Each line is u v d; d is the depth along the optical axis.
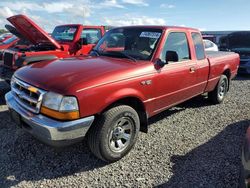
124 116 3.46
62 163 3.46
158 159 3.61
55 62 3.91
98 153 3.33
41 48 7.44
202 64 5.19
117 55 4.25
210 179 3.15
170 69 4.23
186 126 4.84
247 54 10.70
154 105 4.07
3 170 3.25
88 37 8.61
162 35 4.23
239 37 12.38
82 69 3.44
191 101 6.56
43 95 3.06
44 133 3.00
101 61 3.87
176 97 4.57
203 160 3.58
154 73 3.90
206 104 6.33
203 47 5.40
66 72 3.35
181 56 4.67
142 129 4.02
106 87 3.23
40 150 3.76
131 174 3.25
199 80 5.18
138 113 3.92
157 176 3.21
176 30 4.55
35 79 3.30
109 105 3.35
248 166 2.30
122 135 3.52
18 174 3.18
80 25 8.32
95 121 3.27
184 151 3.85
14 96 3.69
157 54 4.06
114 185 3.03
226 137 4.35
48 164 3.43
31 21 6.45
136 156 3.68
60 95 2.95
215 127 4.81
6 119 4.90
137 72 3.65
